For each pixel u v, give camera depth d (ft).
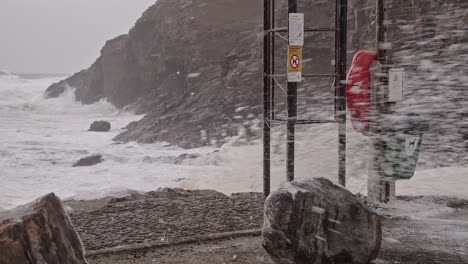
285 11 124.47
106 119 201.87
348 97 21.89
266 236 14.70
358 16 104.47
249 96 128.47
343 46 21.50
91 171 82.89
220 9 180.04
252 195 24.48
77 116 222.69
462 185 27.32
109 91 233.14
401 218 20.30
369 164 22.65
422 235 18.01
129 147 118.32
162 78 196.95
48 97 265.54
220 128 121.60
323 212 14.42
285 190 14.66
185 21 181.78
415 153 22.41
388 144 22.16
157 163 89.20
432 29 62.64
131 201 23.34
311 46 117.29
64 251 9.26
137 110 205.36
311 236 14.37
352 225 14.57
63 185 71.46
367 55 21.99
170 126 131.64
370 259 14.78
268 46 22.57
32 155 101.45
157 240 17.01
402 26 64.03
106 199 26.14
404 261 15.28
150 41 206.90
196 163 84.74
